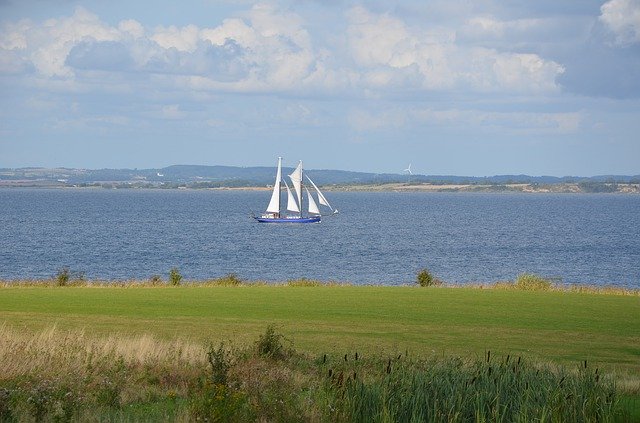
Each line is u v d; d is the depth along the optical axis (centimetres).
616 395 2902
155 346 3850
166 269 13388
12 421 2538
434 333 5012
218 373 3066
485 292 7712
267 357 3606
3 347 3506
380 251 17100
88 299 6700
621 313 6166
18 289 7638
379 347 4406
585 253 17025
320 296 7169
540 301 6925
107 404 2844
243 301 6700
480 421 2609
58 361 3391
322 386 2867
